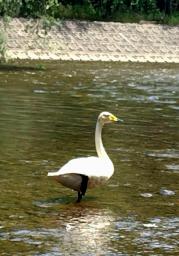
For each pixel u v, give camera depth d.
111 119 12.46
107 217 11.24
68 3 53.12
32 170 13.91
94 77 34.66
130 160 15.22
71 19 49.72
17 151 15.61
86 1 53.03
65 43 45.44
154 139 17.94
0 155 15.13
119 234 10.48
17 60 41.16
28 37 44.47
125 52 46.69
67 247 9.87
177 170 14.43
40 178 13.35
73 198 12.17
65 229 10.61
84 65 41.31
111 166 12.04
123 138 17.91
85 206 11.77
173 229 10.77
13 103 23.34
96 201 12.09
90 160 11.97
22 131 18.14
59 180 11.65
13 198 12.03
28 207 11.59
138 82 33.34
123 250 9.84
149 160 15.30
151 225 10.92
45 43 42.56
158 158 15.53
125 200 12.20
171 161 15.27
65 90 28.06
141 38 48.34
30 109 22.16
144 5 53.88
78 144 16.75
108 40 47.09
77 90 28.30
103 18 52.22
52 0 39.50
